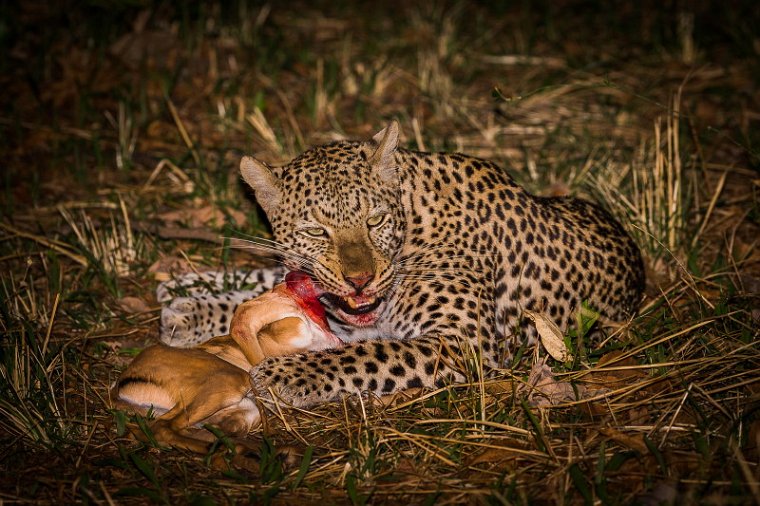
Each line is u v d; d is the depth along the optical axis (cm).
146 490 735
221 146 1507
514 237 984
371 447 790
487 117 1625
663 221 1180
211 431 808
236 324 914
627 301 1041
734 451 741
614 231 1055
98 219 1294
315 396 853
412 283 943
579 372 878
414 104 1684
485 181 991
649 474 732
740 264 1120
